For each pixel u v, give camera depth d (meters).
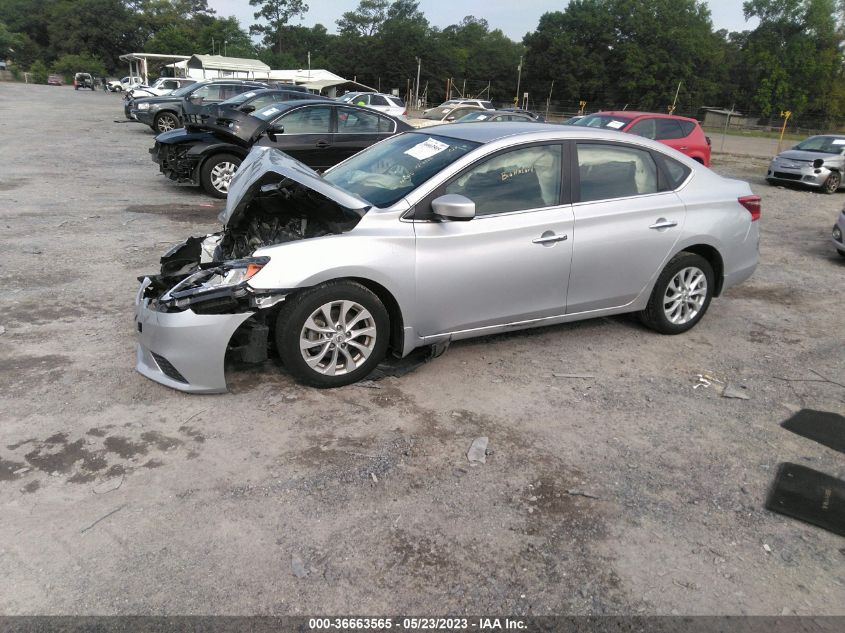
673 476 3.30
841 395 4.32
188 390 3.69
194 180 10.23
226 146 10.12
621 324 5.43
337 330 3.85
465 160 4.12
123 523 2.75
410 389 4.07
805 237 9.79
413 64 80.19
